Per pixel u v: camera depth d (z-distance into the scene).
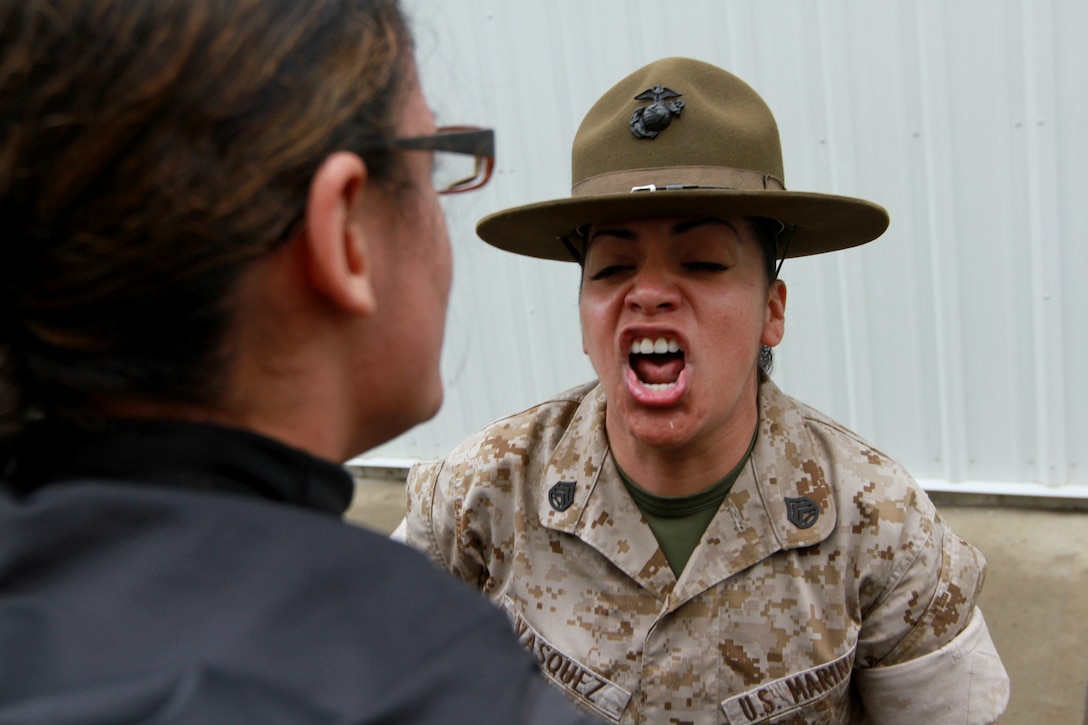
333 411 0.56
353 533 0.47
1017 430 3.19
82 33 0.44
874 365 3.28
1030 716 2.30
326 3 0.52
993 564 2.96
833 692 1.18
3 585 0.42
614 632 1.25
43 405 0.50
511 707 0.42
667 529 1.25
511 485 1.35
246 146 0.47
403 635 0.43
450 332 3.82
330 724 0.38
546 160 3.44
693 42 3.16
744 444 1.24
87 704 0.37
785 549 1.20
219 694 0.38
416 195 0.58
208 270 0.47
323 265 0.49
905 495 1.21
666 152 1.19
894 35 2.95
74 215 0.45
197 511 0.44
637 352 1.18
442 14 3.41
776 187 1.23
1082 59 2.79
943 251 3.10
